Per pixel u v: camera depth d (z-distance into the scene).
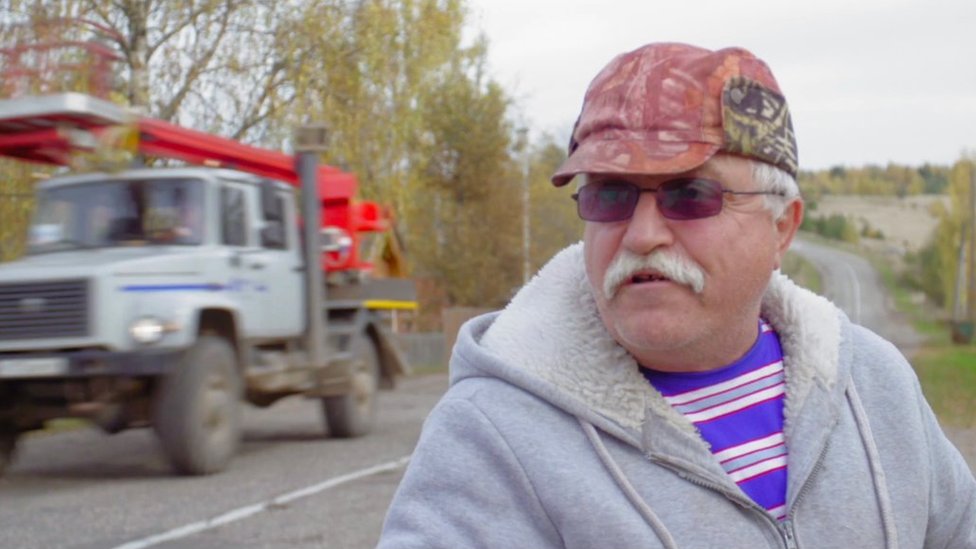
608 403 1.75
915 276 91.81
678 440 1.75
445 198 36.28
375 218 14.28
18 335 9.62
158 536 7.07
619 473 1.72
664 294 1.75
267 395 12.26
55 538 7.02
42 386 9.86
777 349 1.93
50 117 9.55
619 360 1.79
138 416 10.00
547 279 1.88
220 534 7.13
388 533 1.74
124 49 15.96
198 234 10.41
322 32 18.41
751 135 1.77
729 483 1.74
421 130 24.59
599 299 1.79
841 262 107.25
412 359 30.81
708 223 1.76
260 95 18.47
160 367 9.48
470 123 35.06
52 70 11.23
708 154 1.73
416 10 21.44
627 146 1.74
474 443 1.74
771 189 1.82
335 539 6.91
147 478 9.79
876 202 144.62
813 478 1.82
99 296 9.52
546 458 1.72
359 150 20.98
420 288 36.47
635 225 1.75
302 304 12.01
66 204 10.57
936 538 1.99
